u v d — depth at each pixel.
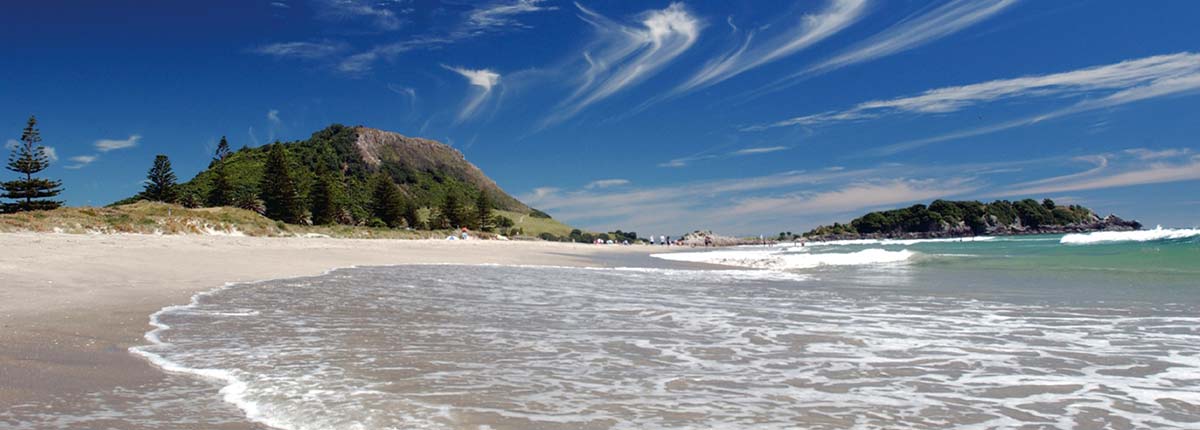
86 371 4.81
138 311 8.06
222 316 7.95
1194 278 14.34
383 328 7.24
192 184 111.50
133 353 5.54
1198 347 6.34
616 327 7.55
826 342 6.60
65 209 39.41
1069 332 7.34
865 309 9.56
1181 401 4.30
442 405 4.05
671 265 25.73
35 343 5.73
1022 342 6.65
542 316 8.51
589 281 15.46
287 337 6.51
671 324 7.85
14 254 13.37
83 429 3.45
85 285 10.42
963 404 4.22
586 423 3.73
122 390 4.30
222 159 123.12
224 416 3.75
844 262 25.06
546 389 4.52
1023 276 16.14
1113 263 19.92
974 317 8.66
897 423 3.79
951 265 21.64
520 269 20.98
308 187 93.56
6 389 4.23
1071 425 3.76
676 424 3.73
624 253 49.00
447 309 9.12
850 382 4.83
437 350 5.93
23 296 8.73
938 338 6.88
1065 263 20.66
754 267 23.30
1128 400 4.33
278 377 4.73
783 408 4.10
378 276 15.88
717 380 4.86
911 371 5.23
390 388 4.46
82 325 6.80
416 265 22.25
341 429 3.54
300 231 55.00
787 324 7.91
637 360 5.60
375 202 97.44
